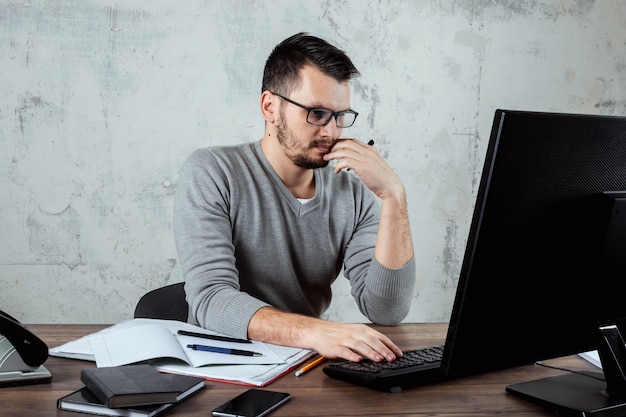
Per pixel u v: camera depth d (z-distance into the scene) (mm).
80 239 3512
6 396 1143
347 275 2037
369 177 1786
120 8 3455
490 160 1018
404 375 1243
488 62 3832
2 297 3479
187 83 3537
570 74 3922
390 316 1823
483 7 3801
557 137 1053
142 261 3564
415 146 3797
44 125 3447
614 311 1221
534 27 3861
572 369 1407
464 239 3875
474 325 1088
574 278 1159
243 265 1948
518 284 1105
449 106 3812
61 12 3414
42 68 3424
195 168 1912
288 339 1453
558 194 1094
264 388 1221
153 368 1243
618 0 3930
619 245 1168
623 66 3969
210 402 1136
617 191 1163
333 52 1769
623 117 1116
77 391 1136
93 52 3449
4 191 3445
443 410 1141
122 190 3525
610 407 1130
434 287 3871
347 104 1804
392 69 3740
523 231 1078
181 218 1838
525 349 1162
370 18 3695
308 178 2012
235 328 1516
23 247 3477
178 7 3500
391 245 1808
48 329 1639
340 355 1364
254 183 1953
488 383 1302
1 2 3371
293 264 2012
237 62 3566
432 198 3834
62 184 3480
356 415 1101
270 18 3588
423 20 3750
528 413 1140
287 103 1792
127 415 1060
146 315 1902
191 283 1701
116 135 3502
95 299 3549
